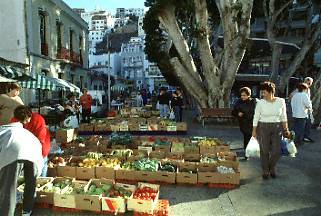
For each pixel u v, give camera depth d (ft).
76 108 50.93
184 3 52.65
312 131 42.93
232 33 49.60
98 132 41.78
